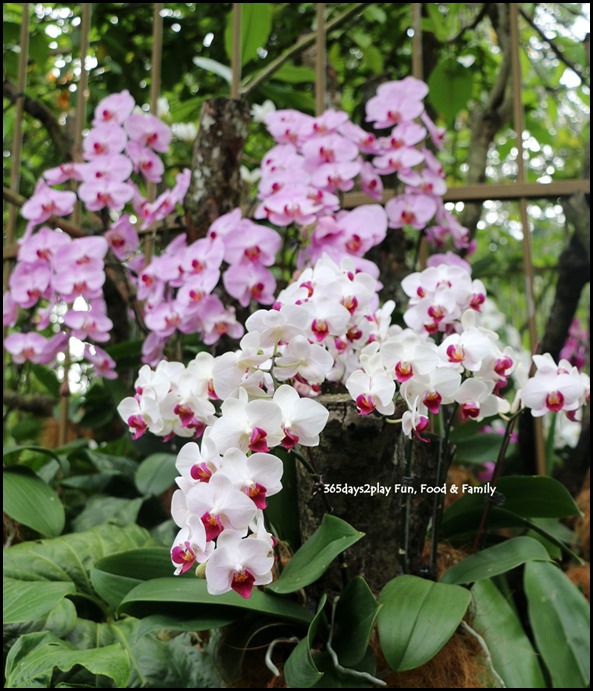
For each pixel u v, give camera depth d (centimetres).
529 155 253
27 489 135
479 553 111
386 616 98
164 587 102
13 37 223
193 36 250
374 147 150
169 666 109
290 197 133
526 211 160
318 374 95
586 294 297
